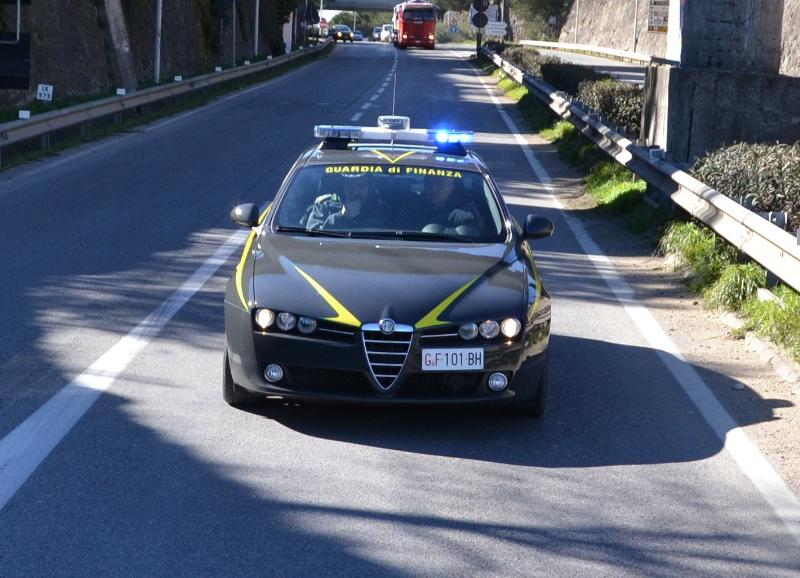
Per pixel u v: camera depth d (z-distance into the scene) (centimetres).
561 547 507
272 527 517
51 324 875
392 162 819
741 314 952
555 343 884
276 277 675
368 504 550
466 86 4191
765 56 1502
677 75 1472
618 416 705
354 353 634
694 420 699
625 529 530
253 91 3653
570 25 9325
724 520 545
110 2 3106
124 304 948
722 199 1048
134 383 733
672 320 964
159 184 1656
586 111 2112
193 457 605
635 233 1377
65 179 1686
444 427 675
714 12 1483
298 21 7644
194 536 504
